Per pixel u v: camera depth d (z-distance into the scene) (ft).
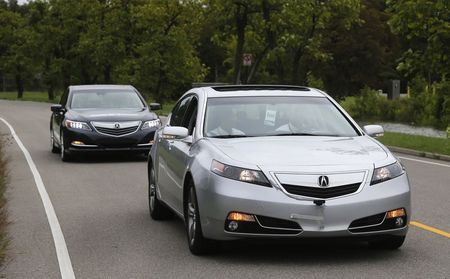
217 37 316.81
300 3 268.21
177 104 79.30
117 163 137.18
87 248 65.36
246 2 284.41
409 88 282.15
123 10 459.32
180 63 431.02
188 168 61.77
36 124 266.16
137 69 429.79
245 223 54.75
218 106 68.03
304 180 54.49
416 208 85.61
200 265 57.77
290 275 54.03
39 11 565.12
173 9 423.64
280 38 277.44
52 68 543.39
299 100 69.82
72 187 105.70
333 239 54.49
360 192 54.80
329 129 66.49
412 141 176.55
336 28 460.55
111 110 142.61
